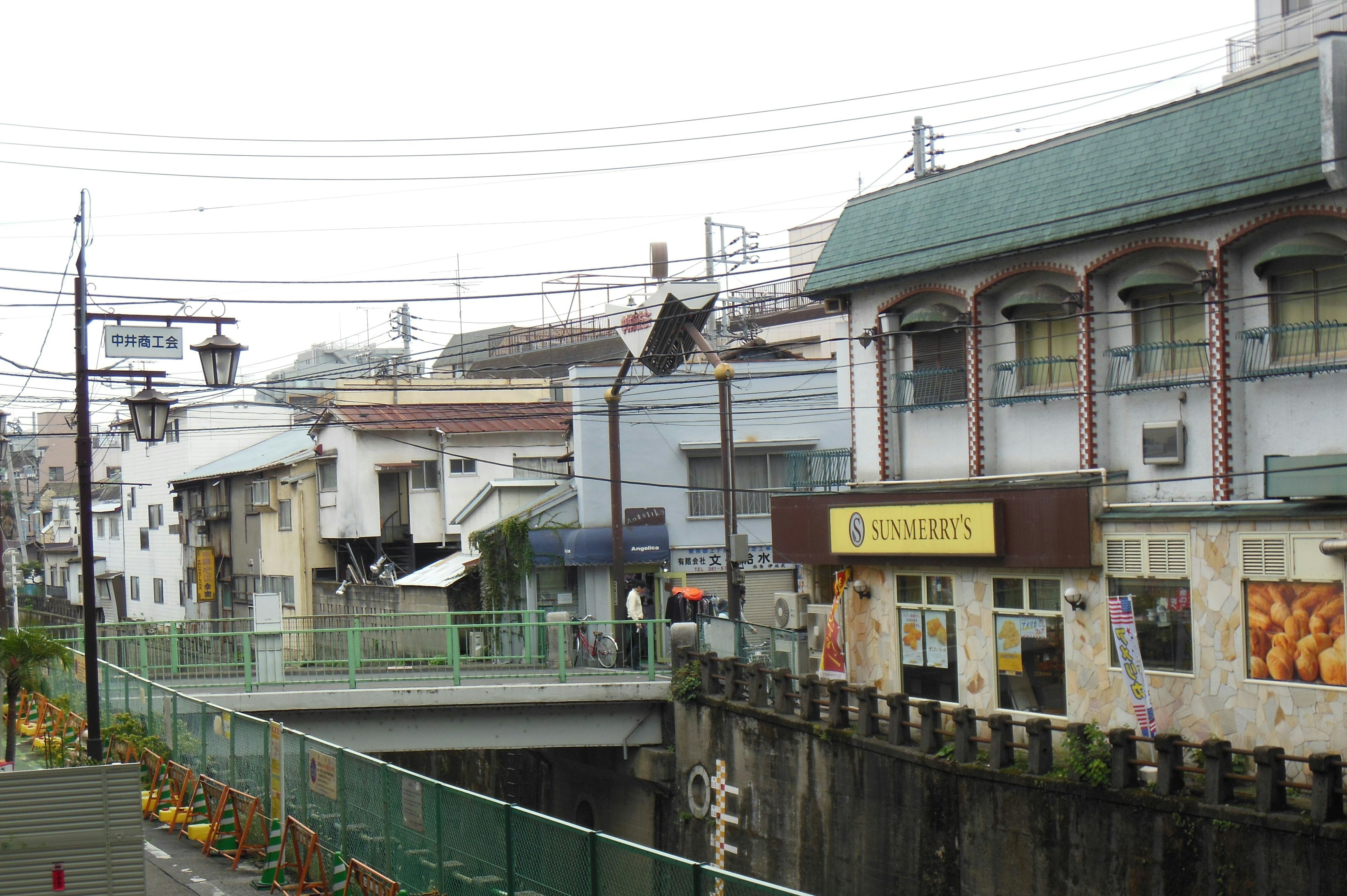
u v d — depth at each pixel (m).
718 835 24.41
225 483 53.84
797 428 36.97
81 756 21.95
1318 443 16.98
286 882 15.91
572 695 25.66
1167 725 18.25
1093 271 19.78
